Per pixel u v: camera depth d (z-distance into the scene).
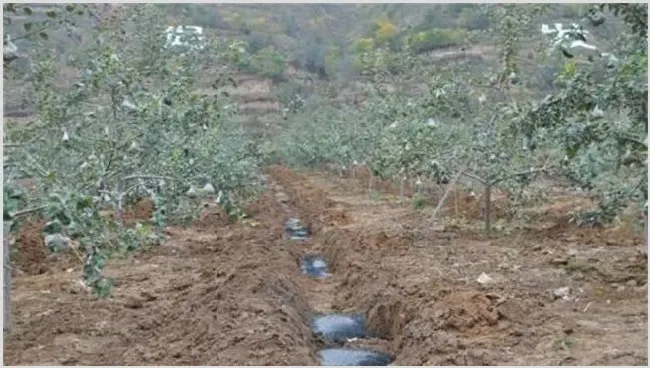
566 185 18.25
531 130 9.22
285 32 60.38
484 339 7.64
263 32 57.44
